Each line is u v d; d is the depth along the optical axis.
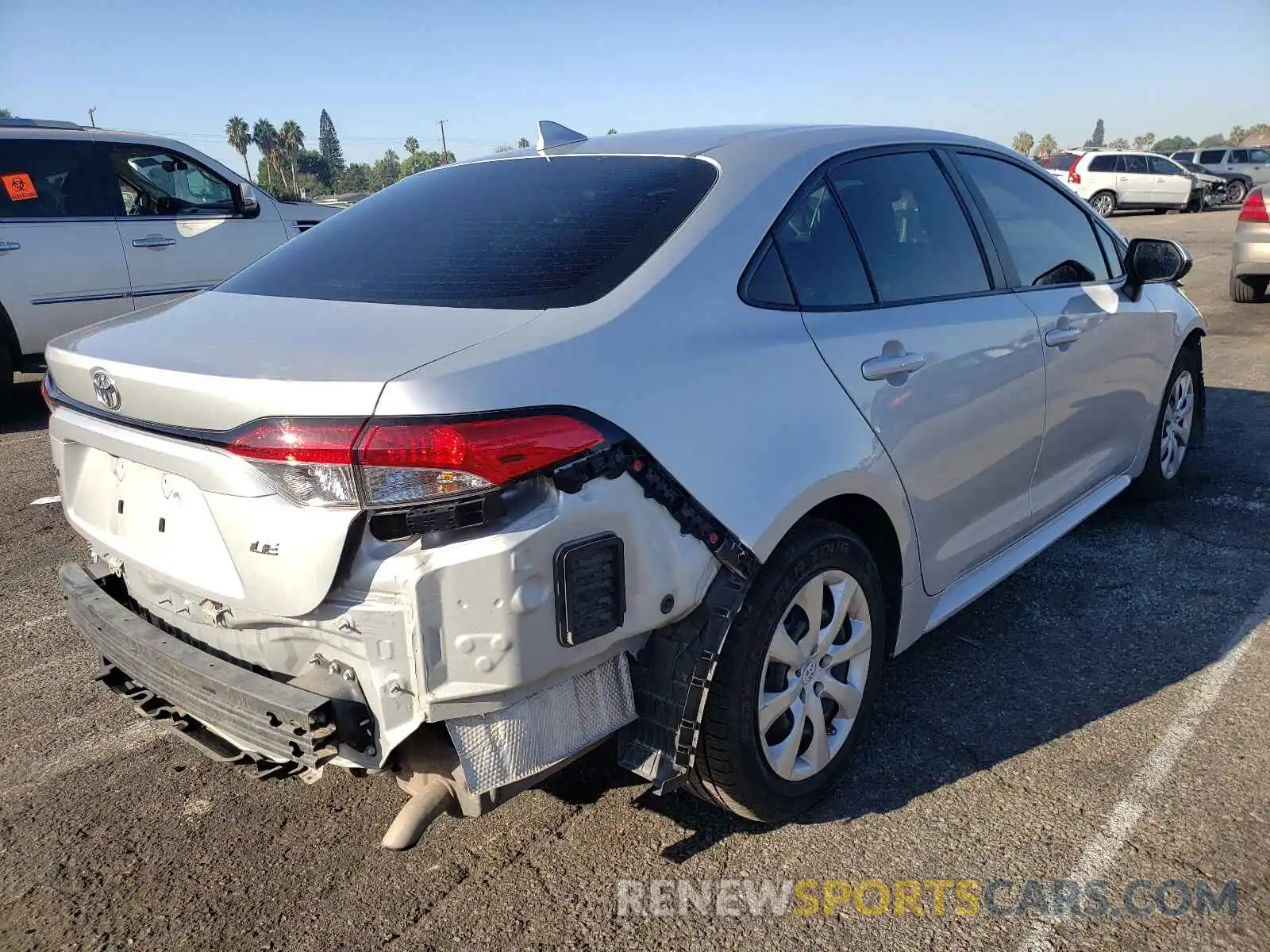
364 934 2.28
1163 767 2.74
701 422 2.14
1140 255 3.93
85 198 7.63
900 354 2.71
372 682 1.91
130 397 2.15
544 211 2.58
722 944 2.20
